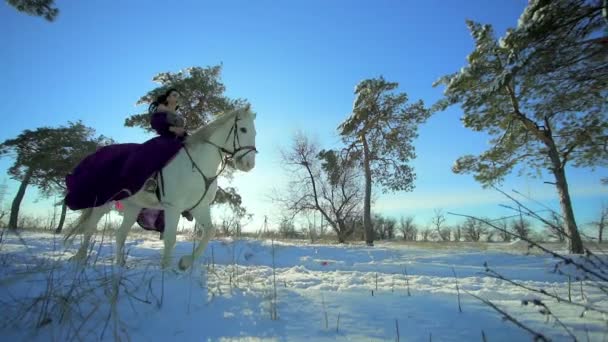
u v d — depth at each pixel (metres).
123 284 3.66
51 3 10.73
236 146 5.52
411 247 17.94
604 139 15.45
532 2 9.92
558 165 16.28
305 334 2.95
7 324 3.00
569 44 9.98
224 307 3.52
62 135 25.19
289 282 5.16
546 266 9.34
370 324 3.16
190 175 5.19
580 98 13.73
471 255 12.21
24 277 3.68
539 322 3.16
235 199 22.34
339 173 24.06
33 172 25.14
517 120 16.47
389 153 22.92
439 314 3.42
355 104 22.84
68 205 5.38
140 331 3.03
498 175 17.44
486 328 3.05
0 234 4.83
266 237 12.24
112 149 5.63
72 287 3.30
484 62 14.09
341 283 5.50
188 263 4.92
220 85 22.05
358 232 29.06
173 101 5.96
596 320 3.19
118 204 6.10
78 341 2.84
